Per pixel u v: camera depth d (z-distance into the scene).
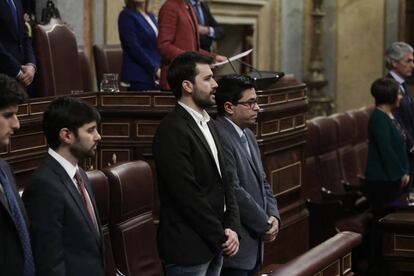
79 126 4.41
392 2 13.74
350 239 5.72
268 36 12.84
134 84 8.09
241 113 5.74
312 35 13.40
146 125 7.08
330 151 9.94
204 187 5.07
